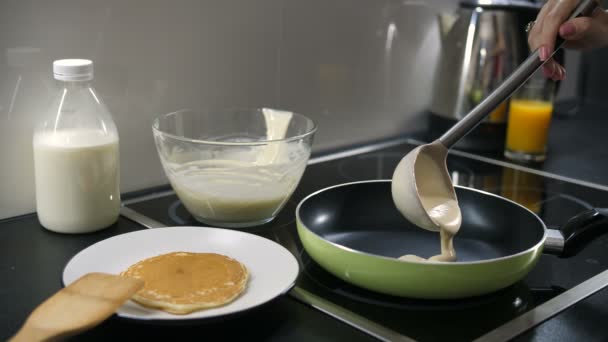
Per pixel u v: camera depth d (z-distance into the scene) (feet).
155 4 3.23
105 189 2.83
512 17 4.19
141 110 3.33
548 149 4.50
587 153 4.43
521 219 2.77
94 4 3.03
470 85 4.31
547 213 3.34
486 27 4.22
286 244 2.82
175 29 3.33
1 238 2.79
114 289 2.03
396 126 4.67
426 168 2.66
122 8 3.12
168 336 2.05
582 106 5.83
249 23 3.62
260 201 2.88
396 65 4.50
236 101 3.69
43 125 2.76
